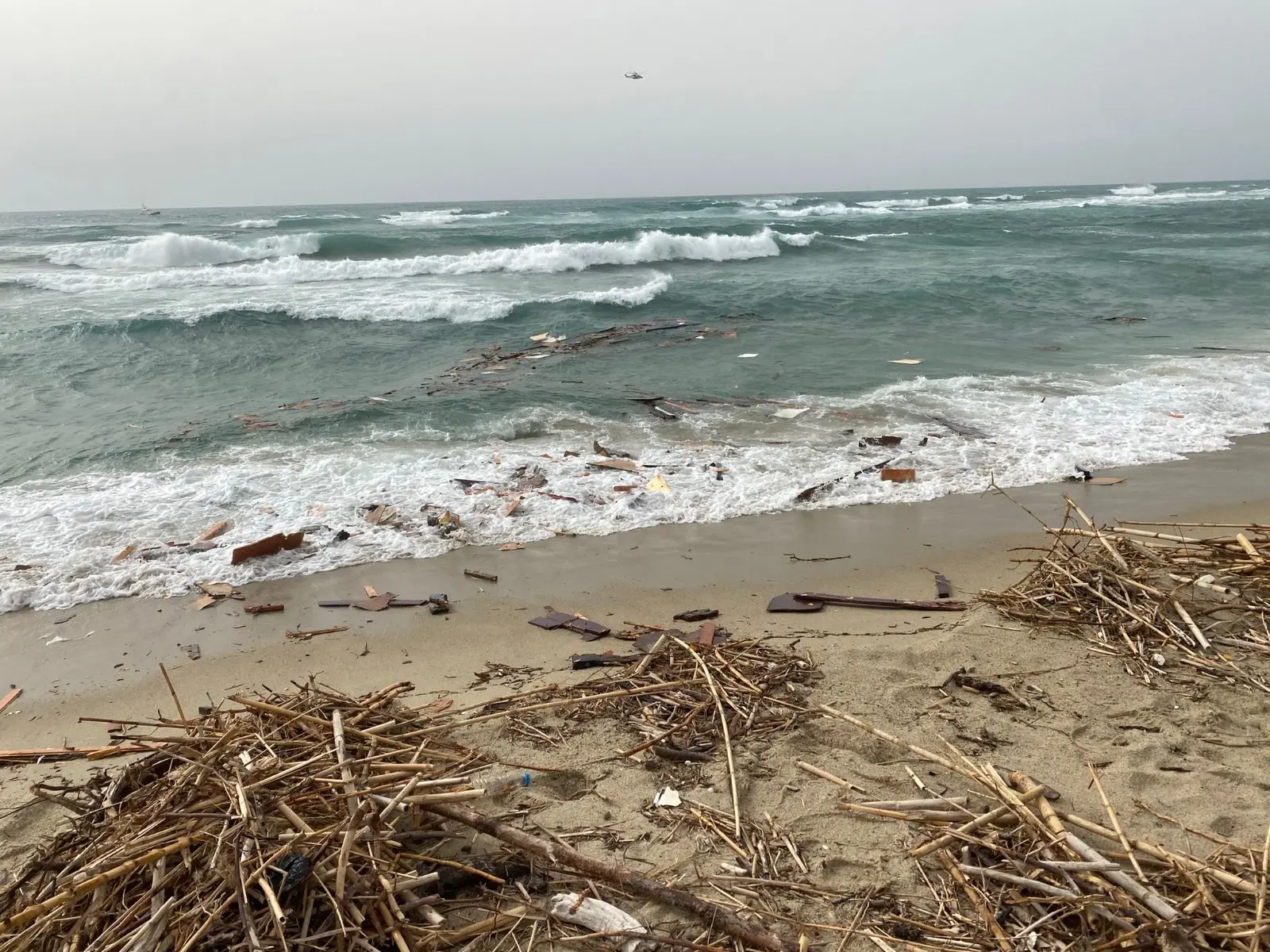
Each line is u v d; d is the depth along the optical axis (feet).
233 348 42.73
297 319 48.49
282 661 16.11
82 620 18.01
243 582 19.63
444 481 25.54
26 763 12.93
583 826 10.43
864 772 11.36
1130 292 58.03
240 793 8.92
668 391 35.65
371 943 8.39
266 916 8.05
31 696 15.23
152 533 22.08
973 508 23.49
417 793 10.17
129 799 9.90
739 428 30.63
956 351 42.52
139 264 74.18
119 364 39.65
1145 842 9.33
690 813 10.59
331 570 20.27
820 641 15.76
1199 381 35.91
